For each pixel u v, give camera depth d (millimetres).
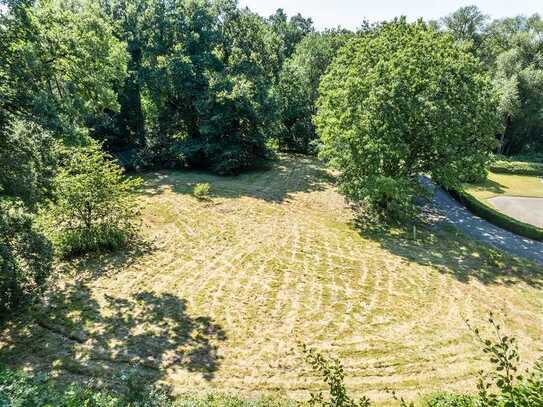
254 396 10539
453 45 24750
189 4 36969
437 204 30484
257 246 20828
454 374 11789
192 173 35250
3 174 12070
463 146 22984
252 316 14539
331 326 14086
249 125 35656
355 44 27047
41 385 7715
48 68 14969
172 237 21688
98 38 17984
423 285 17359
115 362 11805
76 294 15586
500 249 22156
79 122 18141
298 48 48375
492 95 23344
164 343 12820
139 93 37562
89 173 18750
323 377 11508
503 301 16281
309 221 24688
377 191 22531
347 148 24703
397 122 22266
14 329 13242
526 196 33719
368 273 18297
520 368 12109
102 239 19281
